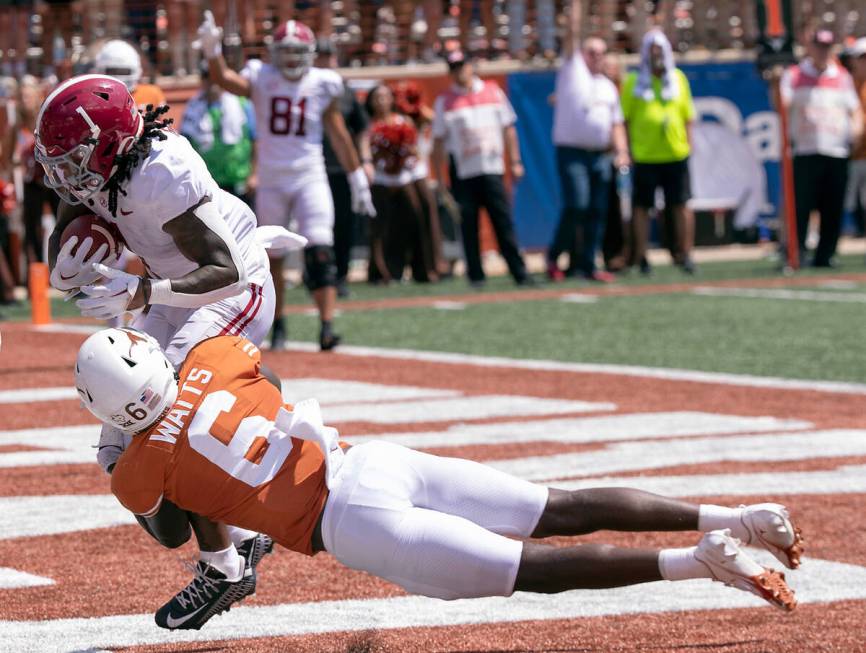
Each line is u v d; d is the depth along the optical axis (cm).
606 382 3516
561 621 1648
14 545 2008
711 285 5862
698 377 3575
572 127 5859
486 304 5322
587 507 1412
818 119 6269
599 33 7444
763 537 1389
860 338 4259
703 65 7350
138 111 1556
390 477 1377
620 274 6400
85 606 1714
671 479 2381
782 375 3594
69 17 7081
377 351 4112
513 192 6888
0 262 5791
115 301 1538
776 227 7475
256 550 1559
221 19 6850
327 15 7038
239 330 1775
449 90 5828
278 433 1395
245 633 1603
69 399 3319
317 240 3994
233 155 4525
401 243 6234
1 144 5956
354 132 5547
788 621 1638
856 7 8094
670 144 6075
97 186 1548
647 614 1675
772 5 6272
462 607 1712
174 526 1445
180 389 1395
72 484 2398
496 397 3291
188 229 1572
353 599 1748
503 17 7238
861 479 2392
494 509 1410
